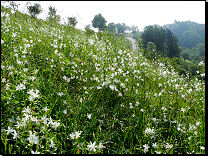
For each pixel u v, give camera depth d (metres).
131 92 3.67
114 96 3.36
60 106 2.66
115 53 5.58
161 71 5.94
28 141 1.89
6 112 2.09
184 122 3.02
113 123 2.60
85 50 5.25
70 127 2.30
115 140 2.40
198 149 2.44
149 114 3.05
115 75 3.72
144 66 5.82
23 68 2.93
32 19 7.88
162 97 3.74
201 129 2.76
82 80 3.57
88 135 2.36
